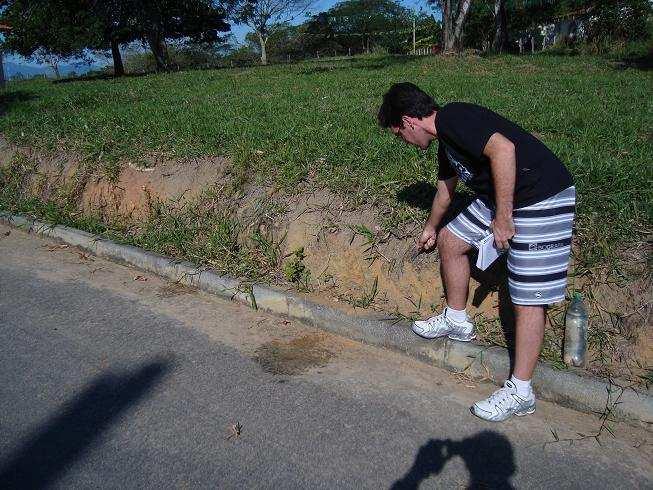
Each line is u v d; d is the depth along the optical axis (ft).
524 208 9.22
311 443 9.55
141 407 10.52
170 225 17.61
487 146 8.95
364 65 61.11
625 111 23.36
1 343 12.81
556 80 36.29
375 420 10.09
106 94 38.99
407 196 14.56
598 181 13.64
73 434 9.84
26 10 86.58
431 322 11.60
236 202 17.07
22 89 48.96
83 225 19.29
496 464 9.05
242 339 12.89
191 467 9.07
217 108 27.04
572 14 84.02
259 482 8.76
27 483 8.76
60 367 11.85
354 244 14.23
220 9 102.22
